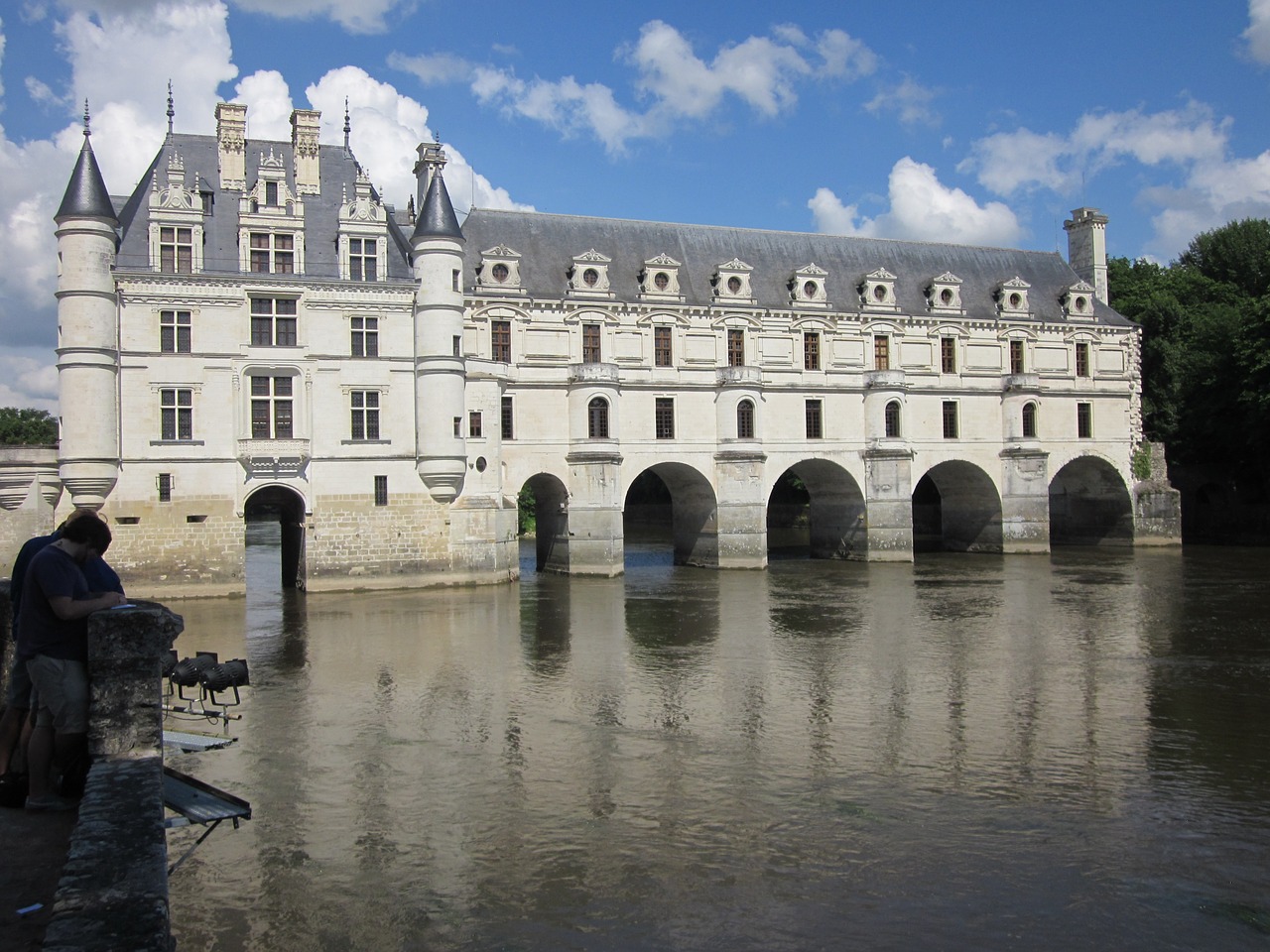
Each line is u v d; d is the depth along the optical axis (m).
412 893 15.61
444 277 53.50
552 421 60.69
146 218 50.16
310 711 26.94
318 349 52.12
